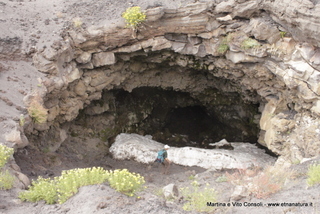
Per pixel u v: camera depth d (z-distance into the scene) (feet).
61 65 31.14
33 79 29.14
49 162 30.37
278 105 35.01
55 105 31.68
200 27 33.81
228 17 32.50
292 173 23.97
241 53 33.60
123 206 18.17
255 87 36.35
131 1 34.76
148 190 24.88
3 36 30.50
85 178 20.61
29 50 30.27
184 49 35.70
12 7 35.04
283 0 28.53
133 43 34.42
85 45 32.86
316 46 28.68
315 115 30.86
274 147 34.30
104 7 34.94
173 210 18.61
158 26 33.68
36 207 19.07
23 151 29.17
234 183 25.85
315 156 28.48
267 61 32.89
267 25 30.63
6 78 28.43
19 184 21.54
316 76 28.94
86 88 35.29
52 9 35.58
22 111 26.48
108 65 35.83
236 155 37.24
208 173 33.06
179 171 35.06
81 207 18.16
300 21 27.43
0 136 23.81
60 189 20.44
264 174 24.79
